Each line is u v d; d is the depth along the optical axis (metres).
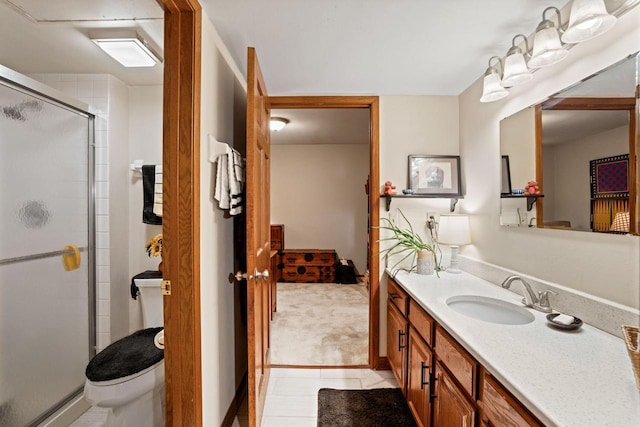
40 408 1.75
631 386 0.78
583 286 1.22
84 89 2.13
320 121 3.71
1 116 1.62
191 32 1.21
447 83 2.12
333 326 3.11
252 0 1.26
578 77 1.25
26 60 1.95
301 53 1.72
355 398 1.93
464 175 2.24
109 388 1.36
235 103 1.89
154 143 2.34
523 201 1.58
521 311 1.38
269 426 1.69
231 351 1.82
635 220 1.02
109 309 2.12
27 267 1.73
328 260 4.96
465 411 1.07
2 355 1.61
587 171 1.20
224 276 1.68
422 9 1.33
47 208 1.84
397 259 2.33
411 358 1.69
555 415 0.66
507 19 1.40
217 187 1.46
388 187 2.25
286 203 5.25
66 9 1.43
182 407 1.23
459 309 1.51
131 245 2.35
